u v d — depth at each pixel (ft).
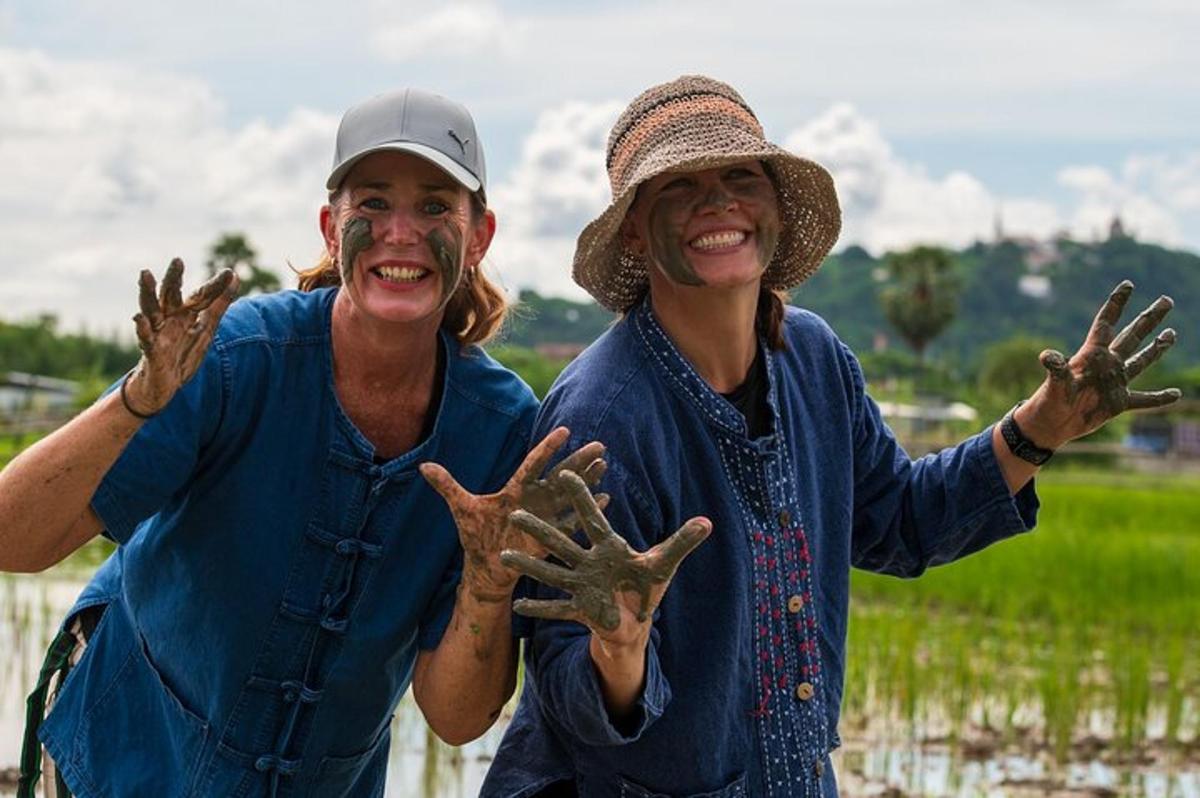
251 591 12.37
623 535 11.56
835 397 12.87
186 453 11.84
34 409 116.47
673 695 11.71
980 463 13.20
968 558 43.91
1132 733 25.30
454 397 12.64
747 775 11.94
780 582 12.00
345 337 12.32
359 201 11.94
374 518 12.48
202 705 12.64
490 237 12.76
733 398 12.29
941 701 27.76
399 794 21.67
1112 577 42.39
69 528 11.39
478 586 11.38
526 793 12.30
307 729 12.74
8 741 23.24
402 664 13.03
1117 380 12.69
